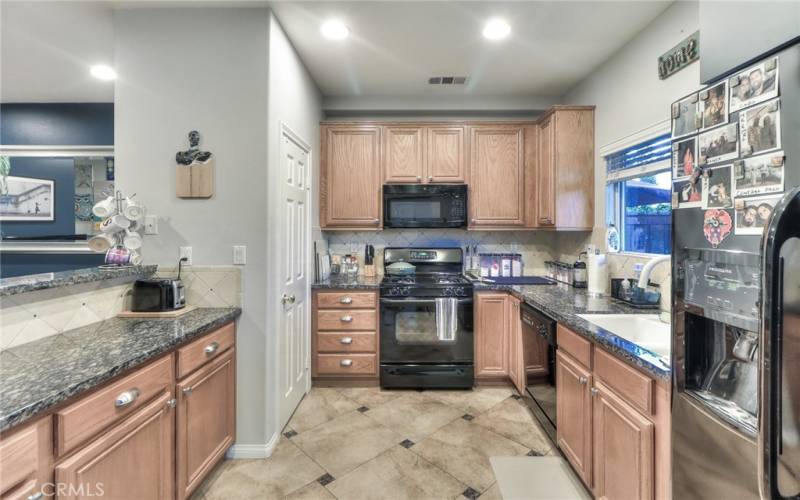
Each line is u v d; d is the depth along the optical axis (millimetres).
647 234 2316
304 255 2748
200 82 2023
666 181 2150
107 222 1908
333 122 3197
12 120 3420
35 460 940
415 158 3219
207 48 2023
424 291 2879
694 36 1850
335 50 2510
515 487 1794
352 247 3543
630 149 2432
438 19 2168
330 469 1928
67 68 2729
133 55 2025
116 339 1458
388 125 3211
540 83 3076
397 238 3545
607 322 1925
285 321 2332
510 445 2141
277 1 1971
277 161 2154
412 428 2324
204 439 1711
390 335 2875
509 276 3426
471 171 3219
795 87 736
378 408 2592
